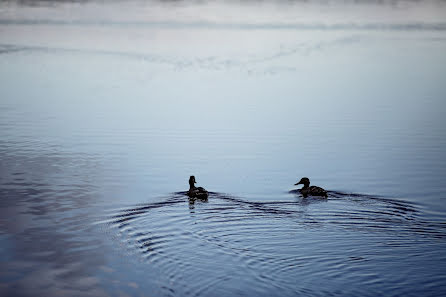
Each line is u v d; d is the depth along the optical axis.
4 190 34.31
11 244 26.05
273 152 44.16
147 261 24.08
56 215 30.02
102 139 47.62
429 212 30.50
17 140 46.72
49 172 38.25
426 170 39.25
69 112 57.69
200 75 79.50
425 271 23.11
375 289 21.58
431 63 87.25
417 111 58.88
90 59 88.19
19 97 64.31
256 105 62.53
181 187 35.28
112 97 65.75
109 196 33.31
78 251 25.27
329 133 50.31
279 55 94.50
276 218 29.25
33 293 21.55
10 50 93.12
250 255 24.55
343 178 37.47
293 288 21.64
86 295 21.39
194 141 47.38
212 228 27.78
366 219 29.22
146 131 50.62
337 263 23.78
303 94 68.50
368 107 61.12
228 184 35.91
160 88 71.25
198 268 23.34
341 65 86.94
